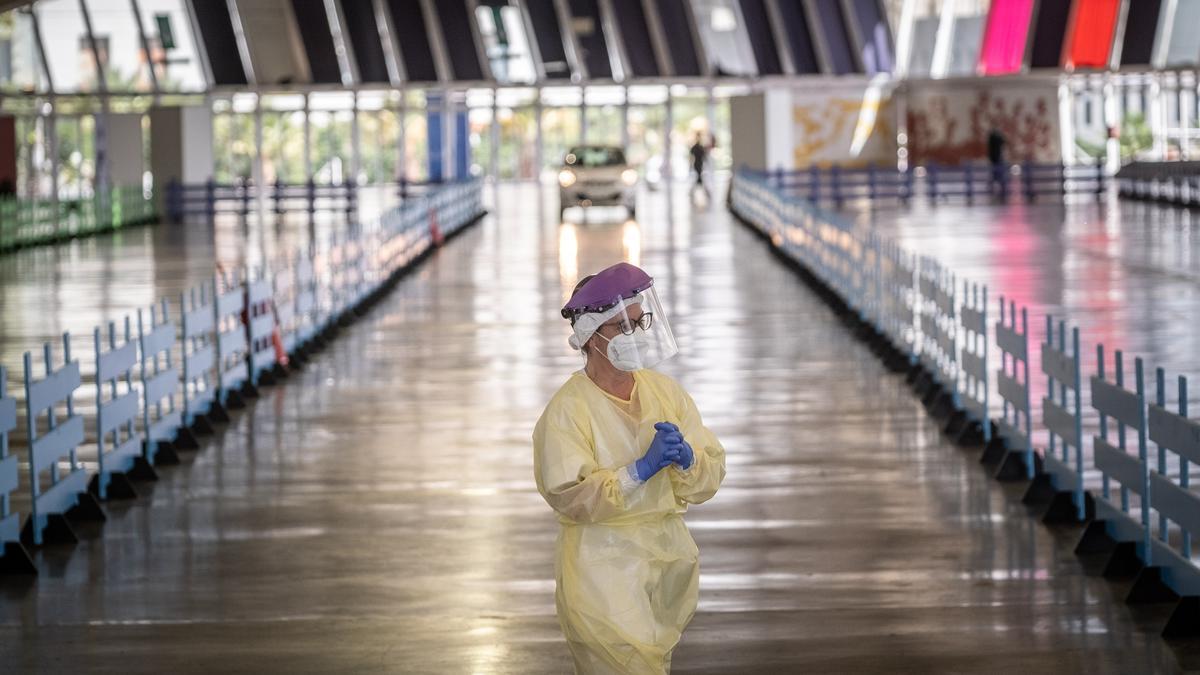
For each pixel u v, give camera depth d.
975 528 10.95
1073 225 40.56
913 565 10.00
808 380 17.89
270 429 15.34
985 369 13.95
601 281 5.85
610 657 5.86
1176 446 8.80
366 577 9.94
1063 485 11.41
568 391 5.97
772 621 8.85
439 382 18.08
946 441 14.24
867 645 8.39
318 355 20.50
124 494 12.39
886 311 20.06
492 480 12.84
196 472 13.36
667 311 24.28
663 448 5.75
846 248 23.56
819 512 11.52
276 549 10.70
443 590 9.62
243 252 37.94
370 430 15.17
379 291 26.69
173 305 26.34
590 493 5.75
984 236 37.25
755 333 21.86
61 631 8.88
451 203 40.84
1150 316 22.23
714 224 43.41
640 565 5.91
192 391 16.45
